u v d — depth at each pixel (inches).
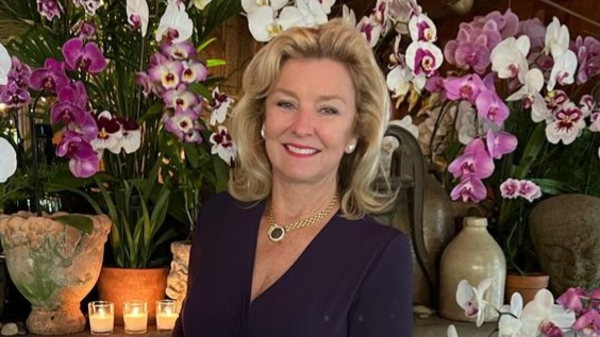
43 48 61.9
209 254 44.4
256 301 40.1
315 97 40.6
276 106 41.7
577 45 63.9
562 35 58.7
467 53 59.9
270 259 41.9
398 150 61.7
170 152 59.9
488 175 57.9
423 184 61.2
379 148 43.9
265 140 44.1
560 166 68.1
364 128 43.3
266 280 41.2
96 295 63.9
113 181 60.0
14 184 57.8
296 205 42.9
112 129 53.9
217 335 41.4
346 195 43.8
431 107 67.6
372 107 42.8
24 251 52.1
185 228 66.8
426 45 56.7
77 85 51.4
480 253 58.4
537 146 63.4
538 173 68.7
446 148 69.1
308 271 40.0
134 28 55.2
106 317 55.2
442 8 81.9
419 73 57.0
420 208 61.2
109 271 58.6
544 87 64.5
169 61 54.9
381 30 57.4
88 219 53.6
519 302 53.0
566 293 53.4
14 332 53.9
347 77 41.5
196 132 57.1
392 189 59.0
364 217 42.5
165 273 60.2
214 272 43.1
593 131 62.7
